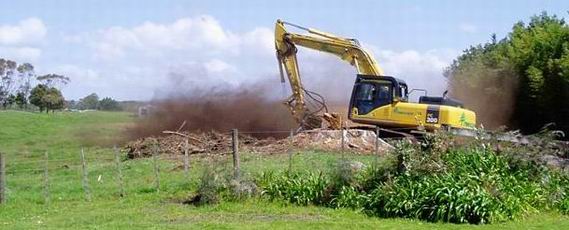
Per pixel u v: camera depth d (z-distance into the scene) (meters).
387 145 22.00
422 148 14.71
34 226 12.50
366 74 26.44
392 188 13.82
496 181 13.88
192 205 14.56
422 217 13.23
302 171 15.86
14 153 30.58
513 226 12.61
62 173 20.92
